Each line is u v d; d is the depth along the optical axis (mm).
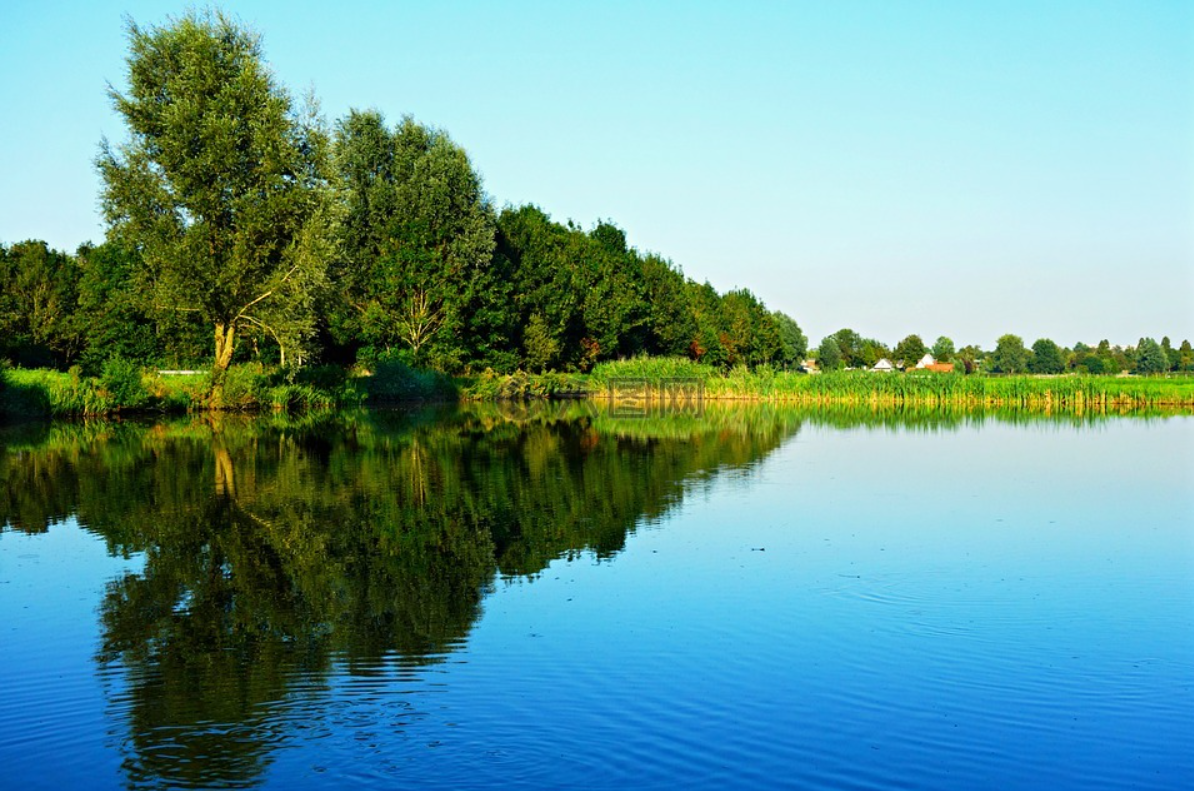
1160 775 6855
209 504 17844
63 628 10219
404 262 56062
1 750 7203
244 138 38375
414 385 52219
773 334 111625
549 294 68250
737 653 9320
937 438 32750
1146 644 9648
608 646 9531
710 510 17562
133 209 37281
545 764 6926
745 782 6691
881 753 7164
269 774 6785
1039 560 13375
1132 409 52094
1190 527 15922
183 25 38156
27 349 54719
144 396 40781
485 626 10234
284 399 44719
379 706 7996
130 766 6930
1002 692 8352
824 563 13203
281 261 38938
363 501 18312
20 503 17844
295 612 10820
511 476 22047
